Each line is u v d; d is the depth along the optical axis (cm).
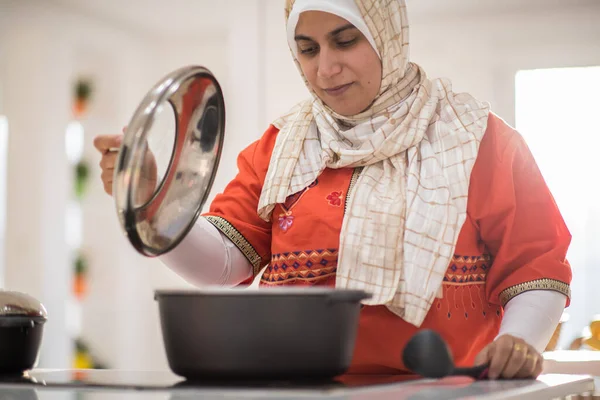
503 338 122
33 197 411
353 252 144
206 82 116
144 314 443
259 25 398
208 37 454
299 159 159
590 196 380
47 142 412
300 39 154
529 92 385
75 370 133
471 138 149
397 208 146
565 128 381
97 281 433
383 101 156
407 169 152
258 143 170
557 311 137
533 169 150
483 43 381
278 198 154
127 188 100
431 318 142
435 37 386
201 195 122
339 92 154
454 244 142
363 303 141
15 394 94
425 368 105
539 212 146
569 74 379
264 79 397
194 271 155
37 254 408
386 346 142
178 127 115
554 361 221
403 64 156
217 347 97
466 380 117
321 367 98
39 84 411
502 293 143
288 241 153
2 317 122
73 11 422
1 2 411
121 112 443
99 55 443
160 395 89
